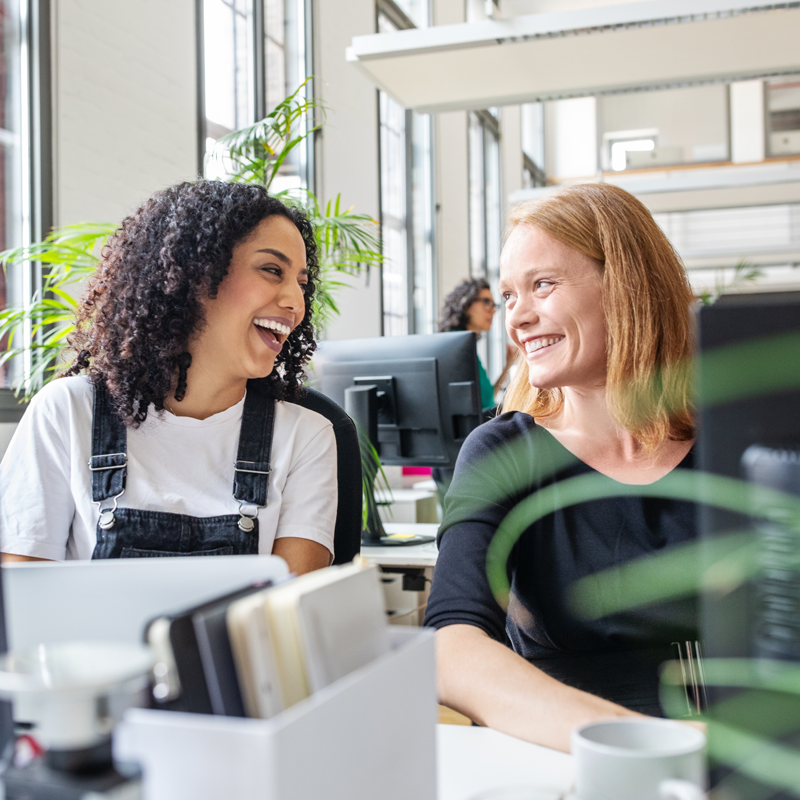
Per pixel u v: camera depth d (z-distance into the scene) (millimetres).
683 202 9648
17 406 2727
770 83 12398
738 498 443
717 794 447
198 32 3750
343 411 1573
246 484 1305
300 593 462
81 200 3023
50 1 2869
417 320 7043
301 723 389
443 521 1001
